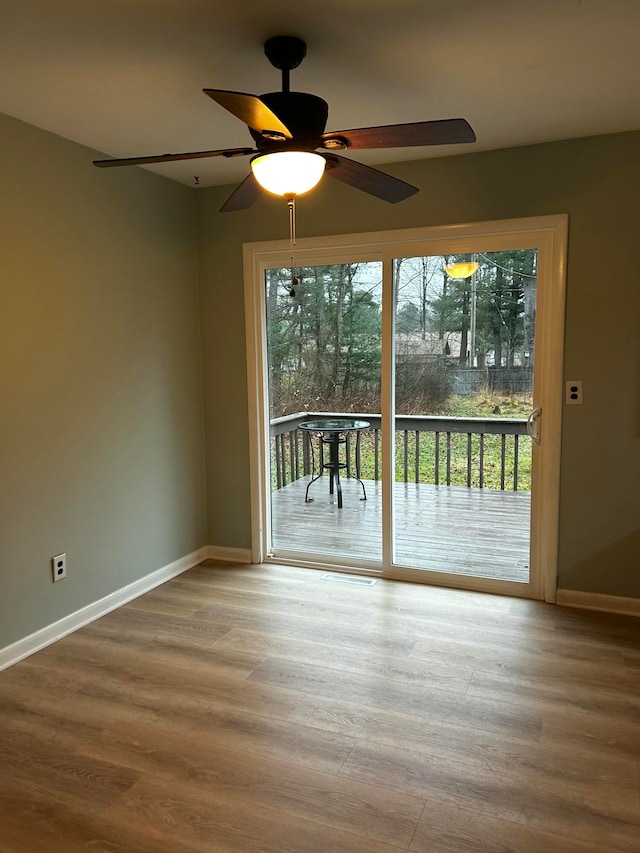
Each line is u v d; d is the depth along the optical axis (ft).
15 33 6.33
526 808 6.08
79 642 9.67
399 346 11.69
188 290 12.62
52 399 9.54
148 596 11.48
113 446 10.82
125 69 7.23
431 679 8.46
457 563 11.77
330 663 8.93
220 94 4.86
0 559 8.78
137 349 11.30
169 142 9.78
